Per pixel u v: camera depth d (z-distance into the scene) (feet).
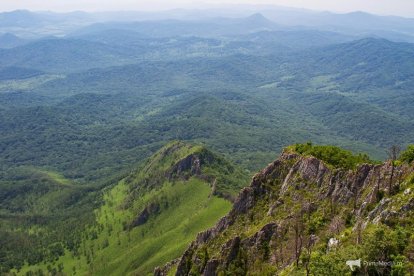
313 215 388.37
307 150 473.26
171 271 552.82
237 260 413.59
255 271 388.78
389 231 266.36
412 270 238.07
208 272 433.07
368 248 257.34
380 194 338.34
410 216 284.82
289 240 384.06
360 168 383.24
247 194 488.02
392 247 255.09
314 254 287.69
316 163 435.94
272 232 408.05
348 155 435.53
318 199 402.93
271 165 490.49
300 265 318.86
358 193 367.86
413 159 342.23
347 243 303.07
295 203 421.18
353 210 355.36
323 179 417.90
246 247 418.51
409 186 316.40
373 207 334.85
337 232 345.10
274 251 389.80
